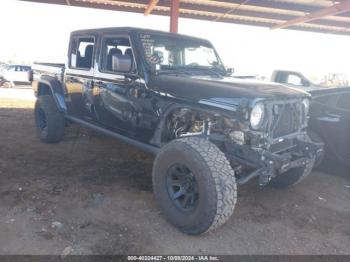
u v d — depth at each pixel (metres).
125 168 4.86
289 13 12.93
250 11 12.92
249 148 3.15
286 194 4.32
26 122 7.70
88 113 4.93
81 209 3.53
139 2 11.95
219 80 3.62
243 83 3.48
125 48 4.11
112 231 3.14
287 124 3.54
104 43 4.42
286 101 3.38
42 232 3.04
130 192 4.02
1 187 3.92
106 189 4.07
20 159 4.96
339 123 4.85
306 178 4.97
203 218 2.95
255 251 2.97
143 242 2.99
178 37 4.43
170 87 3.56
